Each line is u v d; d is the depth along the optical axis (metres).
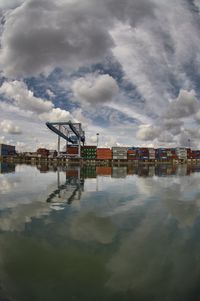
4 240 5.54
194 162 128.25
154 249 5.11
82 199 11.31
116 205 9.91
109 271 4.11
